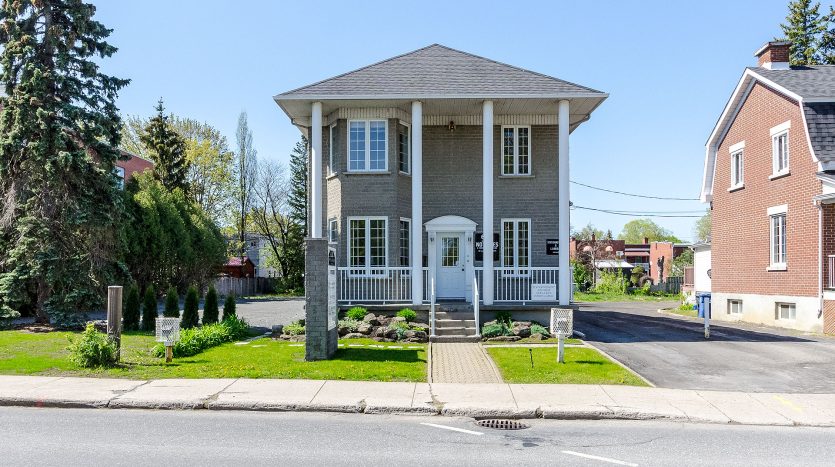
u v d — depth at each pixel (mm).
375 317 19344
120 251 22984
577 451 8141
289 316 29469
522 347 16438
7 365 13305
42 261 19938
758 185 24688
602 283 56812
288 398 10758
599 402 10734
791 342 17906
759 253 24562
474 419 9992
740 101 26266
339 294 20266
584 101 20625
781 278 22953
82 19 20969
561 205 20078
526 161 22734
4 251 20859
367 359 14539
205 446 8148
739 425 9758
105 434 8711
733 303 26938
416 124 20297
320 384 11930
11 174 20484
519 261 22516
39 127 19984
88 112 21031
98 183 21094
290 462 7477
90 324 13820
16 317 22422
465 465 7445
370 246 21547
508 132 22781
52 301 20203
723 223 27781
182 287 39844
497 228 22547
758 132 24703
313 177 20500
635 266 77438
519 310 19688
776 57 25281
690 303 34500
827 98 21094
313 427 9312
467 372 13219
